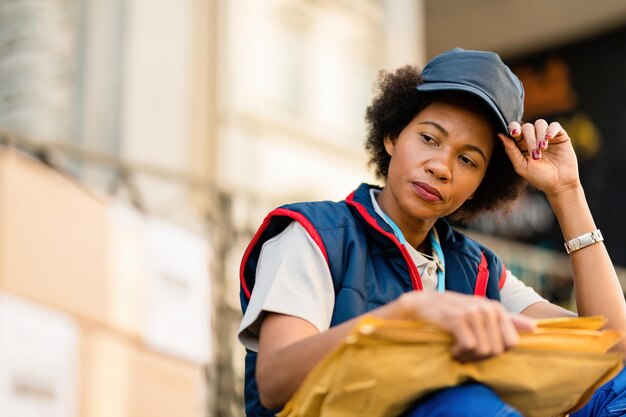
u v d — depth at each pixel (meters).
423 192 1.90
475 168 1.94
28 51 5.55
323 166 6.42
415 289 1.89
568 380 1.63
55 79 5.59
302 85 6.49
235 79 6.12
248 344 1.80
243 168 6.03
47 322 4.11
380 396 1.51
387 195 1.98
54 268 4.21
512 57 9.76
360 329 1.44
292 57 6.47
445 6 9.12
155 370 4.52
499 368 1.56
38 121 5.45
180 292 4.74
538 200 8.56
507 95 1.95
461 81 1.93
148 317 4.55
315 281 1.79
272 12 6.39
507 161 2.16
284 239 1.85
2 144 4.33
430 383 1.51
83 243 4.35
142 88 5.77
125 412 4.34
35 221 4.19
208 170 5.90
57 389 4.09
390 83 2.11
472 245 2.08
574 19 9.18
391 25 6.93
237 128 6.06
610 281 2.05
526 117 9.52
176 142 5.81
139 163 5.32
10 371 3.95
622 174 8.98
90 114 5.57
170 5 5.98
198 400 4.70
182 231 4.83
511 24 9.38
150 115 5.77
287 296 1.75
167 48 5.91
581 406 1.73
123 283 4.48
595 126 9.19
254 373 1.88
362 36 6.80
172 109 5.85
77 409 4.16
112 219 4.50
